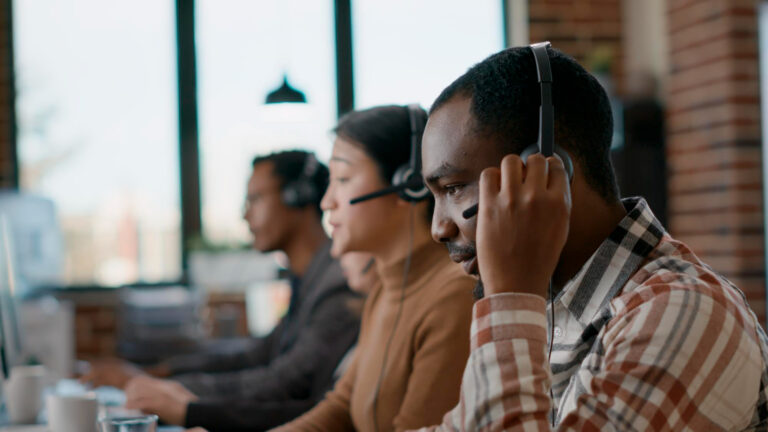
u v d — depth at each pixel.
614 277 0.83
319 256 2.17
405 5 4.89
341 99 4.86
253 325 4.54
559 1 4.76
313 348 1.98
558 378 0.86
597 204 0.84
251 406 1.79
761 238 3.97
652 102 4.37
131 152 4.82
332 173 1.48
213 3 4.83
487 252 0.78
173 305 3.69
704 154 4.12
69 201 4.79
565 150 0.82
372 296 1.57
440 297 1.30
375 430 1.36
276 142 4.84
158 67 4.83
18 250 2.89
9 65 4.74
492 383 0.74
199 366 2.44
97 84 4.81
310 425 1.50
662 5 4.43
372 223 1.40
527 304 0.76
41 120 4.77
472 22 4.92
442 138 0.83
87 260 4.79
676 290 0.76
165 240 4.84
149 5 4.82
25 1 4.75
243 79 4.85
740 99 3.98
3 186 4.71
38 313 2.68
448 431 0.81
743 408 0.75
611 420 0.72
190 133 4.82
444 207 0.84
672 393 0.72
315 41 4.87
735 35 3.98
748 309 0.82
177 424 1.77
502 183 0.78
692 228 4.20
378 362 1.37
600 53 4.52
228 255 4.32
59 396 1.51
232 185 4.85
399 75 4.89
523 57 0.83
